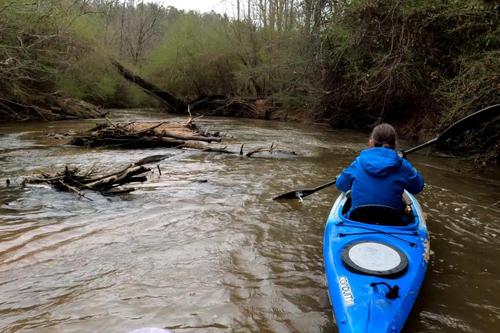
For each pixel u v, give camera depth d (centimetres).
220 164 840
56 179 625
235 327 295
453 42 1034
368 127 1510
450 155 990
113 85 2205
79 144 1034
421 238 348
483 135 886
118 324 295
